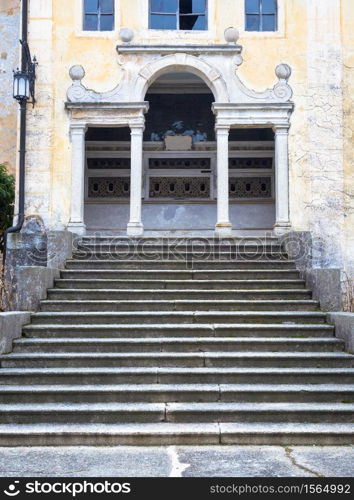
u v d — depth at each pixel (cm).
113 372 750
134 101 1350
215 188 1641
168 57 1367
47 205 1337
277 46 1379
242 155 1648
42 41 1370
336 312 903
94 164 1648
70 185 1345
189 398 717
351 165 1357
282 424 669
